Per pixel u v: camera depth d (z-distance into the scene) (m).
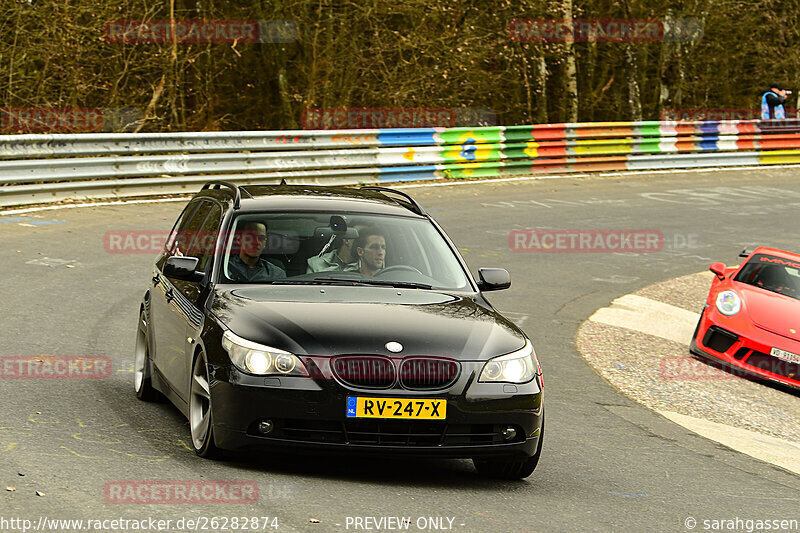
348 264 21.05
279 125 99.62
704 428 27.45
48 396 22.33
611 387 30.88
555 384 30.42
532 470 19.16
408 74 91.31
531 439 18.33
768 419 30.39
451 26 92.06
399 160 74.56
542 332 37.53
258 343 17.58
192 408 18.81
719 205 73.69
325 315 18.44
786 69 127.12
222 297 19.34
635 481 20.62
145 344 23.41
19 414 20.55
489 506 17.22
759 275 38.91
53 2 72.69
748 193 80.50
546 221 62.31
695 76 131.25
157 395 23.12
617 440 24.50
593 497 18.84
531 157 83.12
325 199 22.84
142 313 24.28
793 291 37.91
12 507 14.85
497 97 107.38
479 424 17.77
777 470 23.77
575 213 66.06
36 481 16.20
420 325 18.47
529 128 82.69
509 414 17.92
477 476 19.64
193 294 20.42
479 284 22.16
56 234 47.31
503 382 18.02
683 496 19.81
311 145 68.94
